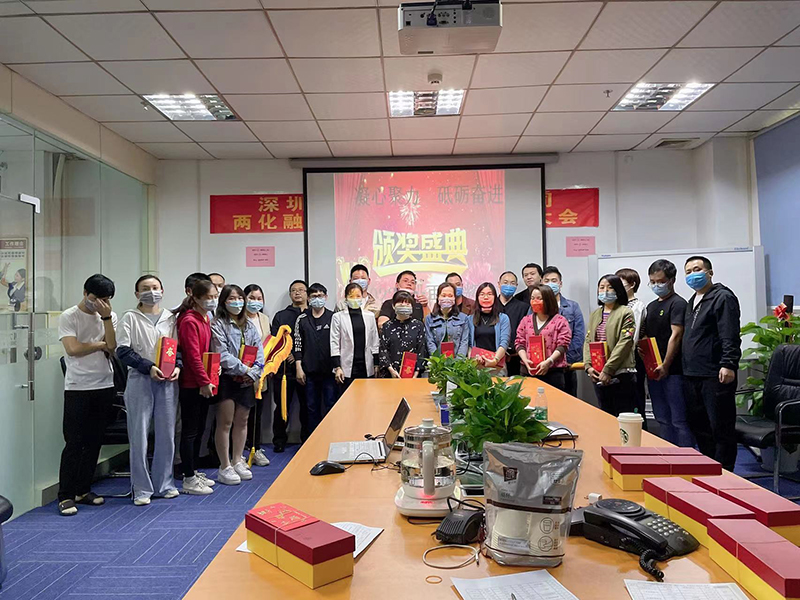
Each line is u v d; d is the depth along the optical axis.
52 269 4.07
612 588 1.01
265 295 5.77
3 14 2.97
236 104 4.29
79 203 4.46
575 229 5.74
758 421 3.75
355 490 1.61
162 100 4.27
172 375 3.63
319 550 1.04
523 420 1.57
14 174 3.72
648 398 5.18
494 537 1.14
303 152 5.58
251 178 5.80
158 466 3.78
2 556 2.52
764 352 4.51
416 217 5.75
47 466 3.87
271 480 4.21
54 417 3.97
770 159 5.13
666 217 5.75
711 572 1.06
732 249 5.06
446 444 1.49
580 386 5.60
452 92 4.21
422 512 1.38
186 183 5.78
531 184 5.75
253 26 3.13
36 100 3.92
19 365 3.47
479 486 1.55
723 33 3.32
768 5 3.02
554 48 3.46
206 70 3.70
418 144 5.38
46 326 3.90
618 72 3.84
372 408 2.96
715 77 3.97
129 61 3.56
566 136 5.22
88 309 3.62
